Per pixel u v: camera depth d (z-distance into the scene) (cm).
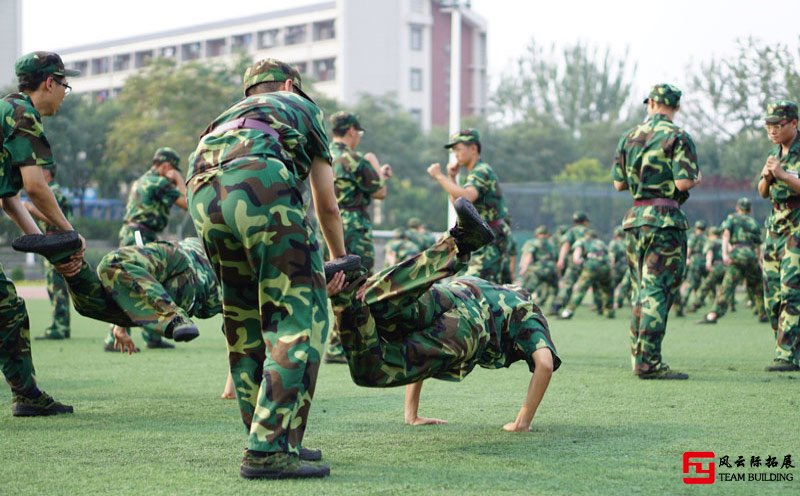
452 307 523
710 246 1952
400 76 7462
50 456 489
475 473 446
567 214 3256
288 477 425
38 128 559
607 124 6462
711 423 589
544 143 6125
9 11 4328
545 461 476
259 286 430
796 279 862
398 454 494
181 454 493
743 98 3347
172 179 1028
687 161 806
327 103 5381
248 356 464
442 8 2531
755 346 1154
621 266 2155
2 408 657
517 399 693
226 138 436
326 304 438
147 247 634
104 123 5234
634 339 829
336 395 714
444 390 737
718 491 416
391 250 2217
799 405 661
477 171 995
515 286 580
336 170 940
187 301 660
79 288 577
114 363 974
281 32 7488
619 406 659
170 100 4572
